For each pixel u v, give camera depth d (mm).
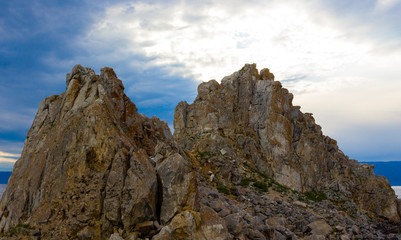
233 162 40312
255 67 52625
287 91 51188
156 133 36125
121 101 29953
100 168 21922
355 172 50969
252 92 49688
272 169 43750
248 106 48688
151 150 31500
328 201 40500
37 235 20828
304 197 40125
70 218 20641
